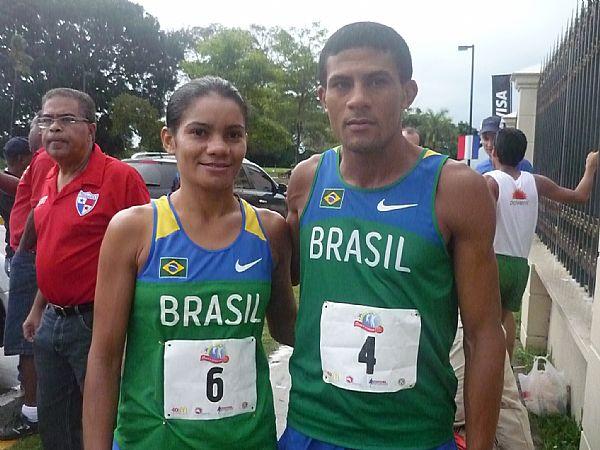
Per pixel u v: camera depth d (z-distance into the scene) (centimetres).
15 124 4294
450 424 190
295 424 193
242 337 187
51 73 4241
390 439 179
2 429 404
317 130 3750
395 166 180
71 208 307
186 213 188
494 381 176
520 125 802
